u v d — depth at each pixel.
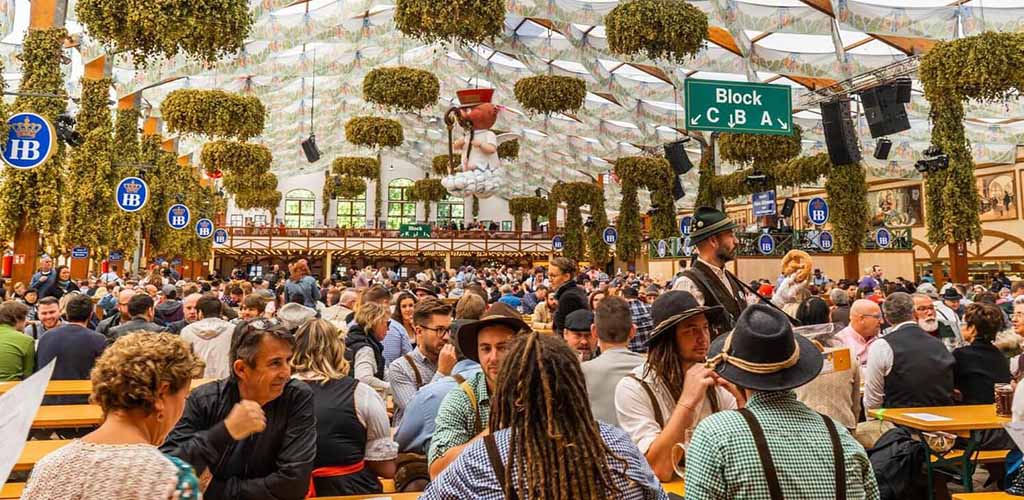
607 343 2.93
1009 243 23.00
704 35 8.73
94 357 4.85
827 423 1.75
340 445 2.74
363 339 4.52
